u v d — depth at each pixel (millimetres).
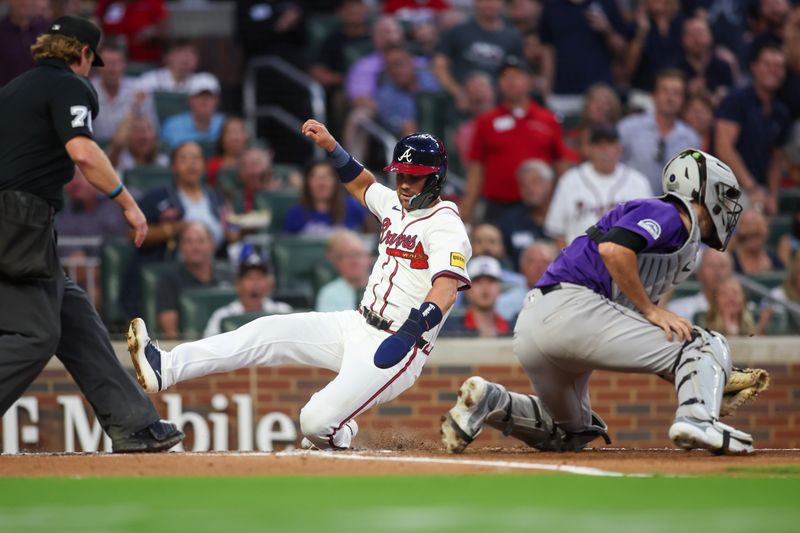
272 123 47812
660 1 48656
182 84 45906
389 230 21453
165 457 19703
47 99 20812
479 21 47094
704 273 35156
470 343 32469
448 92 45969
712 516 13383
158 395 31984
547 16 47938
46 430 31672
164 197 37219
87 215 38938
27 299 20734
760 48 46000
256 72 48188
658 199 20047
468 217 41375
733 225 20484
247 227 39812
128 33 48562
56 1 46312
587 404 21297
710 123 44781
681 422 19234
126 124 42438
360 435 32188
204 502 14578
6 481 16750
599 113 42969
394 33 47031
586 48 47844
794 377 33312
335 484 16219
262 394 32219
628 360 19719
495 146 40875
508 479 16688
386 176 45375
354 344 21406
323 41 48625
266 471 17828
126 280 36031
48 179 20922
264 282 34219
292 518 13289
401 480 16609
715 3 50625
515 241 39875
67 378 31672
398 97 46375
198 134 44125
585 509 13914
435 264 20516
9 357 20547
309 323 21641
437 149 20859
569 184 39000
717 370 19547
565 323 19766
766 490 15508
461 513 13609
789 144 45844
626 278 19344
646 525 12727
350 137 46219
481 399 20328
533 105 41469
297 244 38094
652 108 47500
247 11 48750
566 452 21391
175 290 35250
